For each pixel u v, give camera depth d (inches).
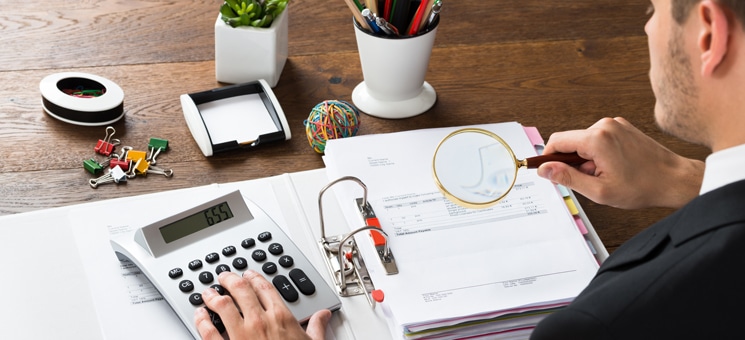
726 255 23.5
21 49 49.7
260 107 47.3
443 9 55.9
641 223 42.6
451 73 51.1
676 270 24.3
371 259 37.5
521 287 36.5
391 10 44.7
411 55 45.1
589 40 54.7
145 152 43.9
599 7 57.4
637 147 38.2
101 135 45.1
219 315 33.5
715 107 25.5
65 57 49.6
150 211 39.9
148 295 36.2
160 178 43.0
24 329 34.2
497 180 36.3
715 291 23.8
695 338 24.4
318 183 42.7
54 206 40.9
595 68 52.5
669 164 38.5
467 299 35.7
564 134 38.7
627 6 57.7
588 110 49.4
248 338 32.6
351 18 54.7
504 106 49.1
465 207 36.9
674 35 25.7
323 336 34.4
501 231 39.3
